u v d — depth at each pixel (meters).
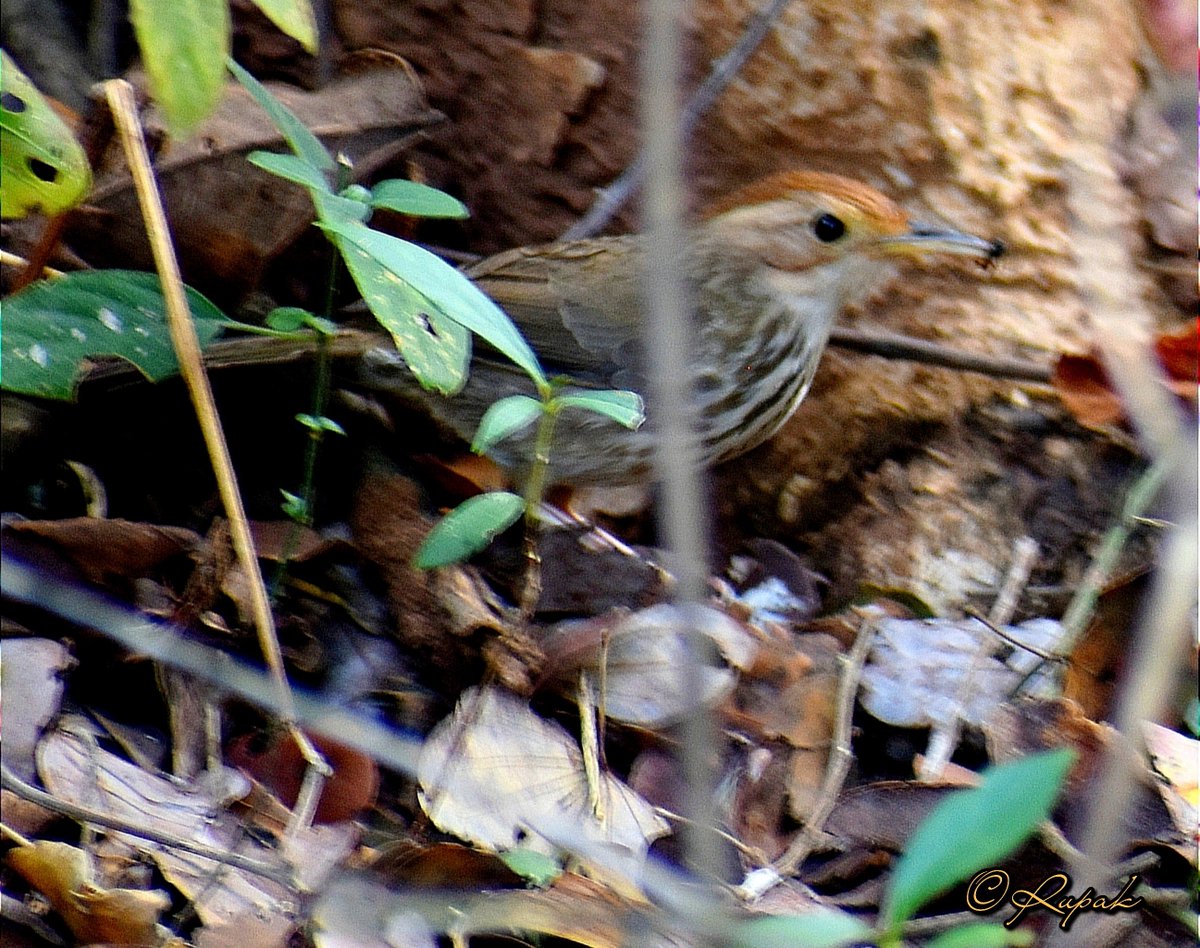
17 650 7.58
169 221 9.52
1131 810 7.79
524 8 11.14
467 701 8.04
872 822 7.97
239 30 10.83
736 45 10.99
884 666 8.93
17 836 6.82
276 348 9.27
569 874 7.00
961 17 10.75
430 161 11.44
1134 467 10.54
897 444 11.14
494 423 7.04
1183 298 10.67
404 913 6.77
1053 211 10.82
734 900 7.32
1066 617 9.61
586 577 9.77
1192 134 10.62
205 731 7.80
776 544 10.73
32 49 10.84
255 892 6.88
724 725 8.35
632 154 11.28
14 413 8.95
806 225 10.55
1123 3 10.66
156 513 9.38
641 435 10.20
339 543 9.03
